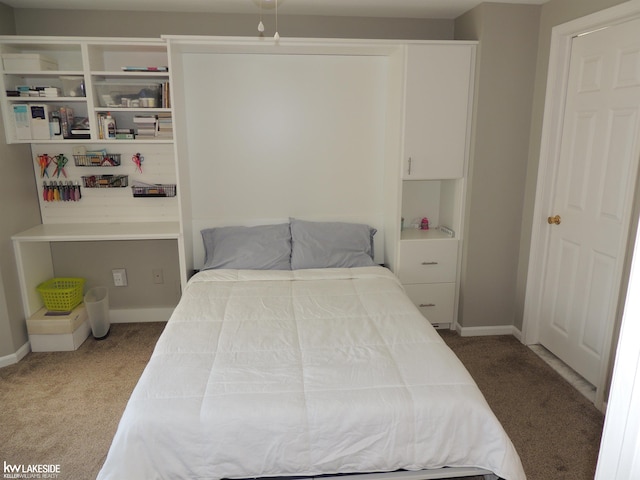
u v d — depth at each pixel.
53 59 3.12
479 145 3.15
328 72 3.39
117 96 3.10
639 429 0.55
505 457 1.68
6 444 2.24
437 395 1.74
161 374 1.86
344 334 2.21
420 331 2.25
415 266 3.37
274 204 3.55
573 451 2.22
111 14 3.15
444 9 3.14
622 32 2.42
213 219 3.51
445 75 3.08
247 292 2.78
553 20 2.88
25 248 3.13
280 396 1.73
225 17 3.22
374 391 1.76
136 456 1.60
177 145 3.08
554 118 2.95
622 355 0.58
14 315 3.03
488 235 3.30
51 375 2.86
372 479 1.71
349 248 3.35
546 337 3.19
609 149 2.54
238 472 1.65
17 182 3.11
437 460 1.71
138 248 3.55
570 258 2.90
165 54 3.26
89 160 3.29
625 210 2.33
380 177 3.59
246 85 3.35
